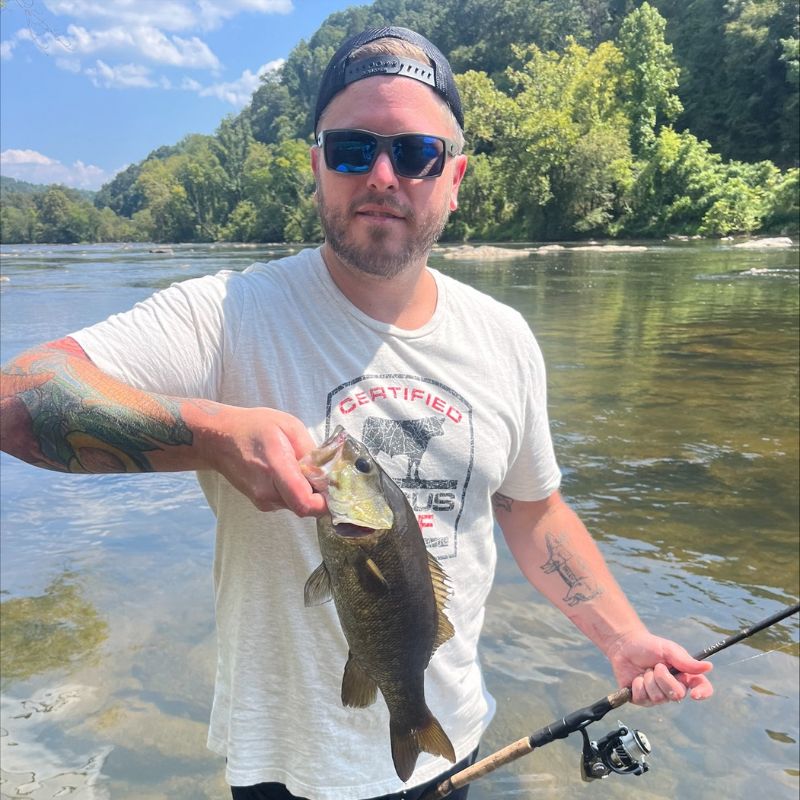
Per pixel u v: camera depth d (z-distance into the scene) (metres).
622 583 4.50
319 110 2.06
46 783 2.99
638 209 49.66
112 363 1.76
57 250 67.75
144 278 27.36
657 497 5.83
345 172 1.91
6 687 3.53
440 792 2.13
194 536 5.14
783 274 22.38
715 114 58.62
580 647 3.87
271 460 1.55
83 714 3.38
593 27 92.12
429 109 1.95
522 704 3.46
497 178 54.75
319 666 1.91
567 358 11.05
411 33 2.02
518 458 2.33
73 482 6.15
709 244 39.16
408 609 1.78
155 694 3.52
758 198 45.25
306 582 1.82
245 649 1.94
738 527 5.30
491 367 2.15
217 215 102.38
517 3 90.56
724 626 4.05
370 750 1.96
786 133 54.12
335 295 1.99
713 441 7.18
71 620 4.09
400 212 1.91
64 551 4.89
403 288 2.03
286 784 1.96
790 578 4.57
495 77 87.44
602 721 3.41
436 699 2.06
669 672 2.16
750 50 55.34
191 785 3.01
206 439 1.62
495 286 21.19
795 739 3.27
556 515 2.47
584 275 24.23
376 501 1.68
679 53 65.25
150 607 4.24
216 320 1.90
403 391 1.99
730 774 3.09
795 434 7.38
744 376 9.77
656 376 9.80
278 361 1.91
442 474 2.02
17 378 1.67
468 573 2.09
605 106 55.44
